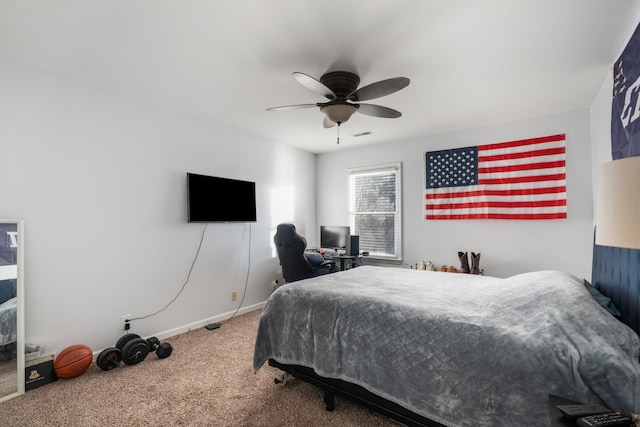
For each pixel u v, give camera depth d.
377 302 1.91
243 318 3.87
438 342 1.56
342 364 1.86
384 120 3.62
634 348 1.21
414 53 2.13
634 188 0.87
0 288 2.14
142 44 2.04
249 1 1.62
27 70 2.33
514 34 1.92
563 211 3.32
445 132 4.11
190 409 1.97
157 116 3.17
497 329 1.47
